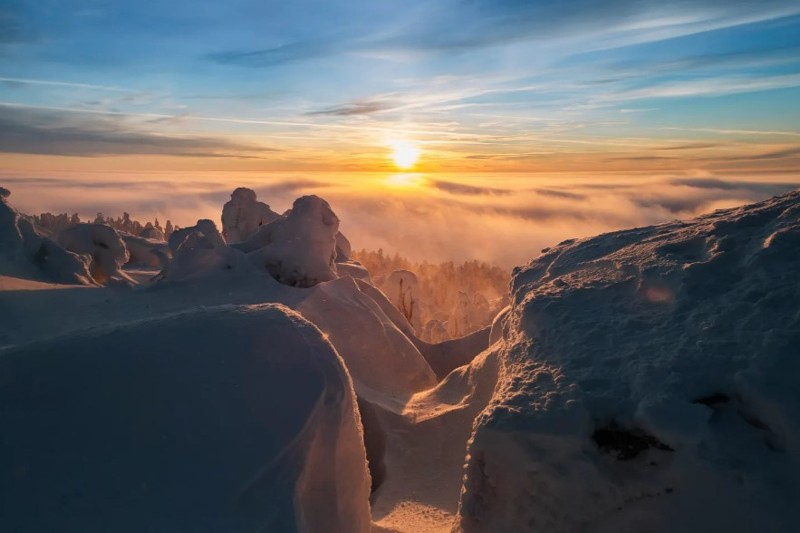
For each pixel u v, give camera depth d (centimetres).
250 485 260
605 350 404
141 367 290
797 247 408
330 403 305
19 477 236
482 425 376
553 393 379
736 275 418
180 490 248
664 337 391
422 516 556
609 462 347
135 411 270
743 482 304
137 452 256
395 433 693
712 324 381
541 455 357
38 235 1138
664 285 440
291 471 273
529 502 361
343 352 944
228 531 240
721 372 345
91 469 245
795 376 322
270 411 288
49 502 231
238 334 322
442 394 805
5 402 265
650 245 514
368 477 350
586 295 476
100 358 292
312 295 1057
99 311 916
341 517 301
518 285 610
